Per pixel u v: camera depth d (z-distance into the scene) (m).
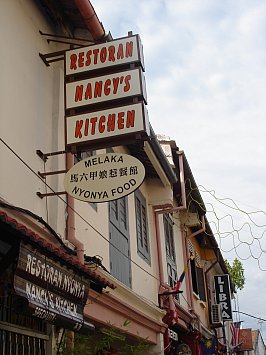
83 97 7.81
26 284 5.29
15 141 7.07
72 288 6.39
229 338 28.20
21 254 5.17
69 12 8.82
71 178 7.19
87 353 8.30
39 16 8.41
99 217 9.88
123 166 7.10
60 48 8.90
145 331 11.38
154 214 14.24
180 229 18.00
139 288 11.91
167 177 13.85
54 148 8.23
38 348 6.61
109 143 7.58
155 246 13.91
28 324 6.50
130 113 7.56
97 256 8.89
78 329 6.49
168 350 13.19
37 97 7.95
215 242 21.22
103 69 7.93
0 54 7.04
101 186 7.06
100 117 7.62
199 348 17.42
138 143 7.61
